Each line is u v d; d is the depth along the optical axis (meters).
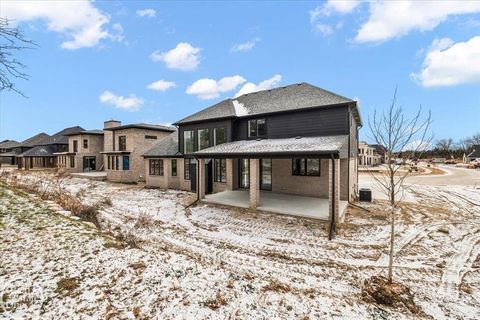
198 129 18.92
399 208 12.95
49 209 8.94
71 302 3.93
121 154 25.23
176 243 8.12
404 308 4.48
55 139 42.50
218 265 6.39
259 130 16.12
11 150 52.22
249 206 12.17
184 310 3.90
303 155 10.32
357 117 16.12
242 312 3.98
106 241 6.44
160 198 16.38
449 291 5.37
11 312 3.63
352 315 4.14
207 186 18.61
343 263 6.73
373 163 66.75
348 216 11.24
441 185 22.67
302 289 5.16
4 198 9.70
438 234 9.11
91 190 19.94
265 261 6.79
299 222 10.27
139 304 3.98
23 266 4.92
